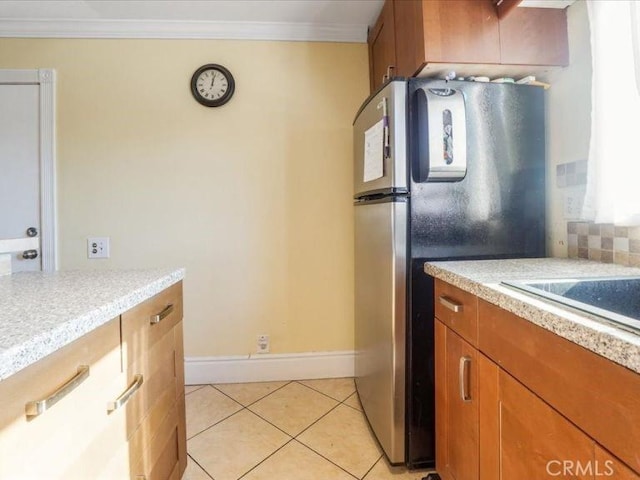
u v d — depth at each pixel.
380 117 1.42
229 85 2.05
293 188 2.13
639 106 1.11
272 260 2.14
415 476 1.36
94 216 2.05
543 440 0.70
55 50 2.01
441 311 1.20
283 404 1.88
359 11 1.95
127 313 0.86
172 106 2.06
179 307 1.24
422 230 1.35
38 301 0.77
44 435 0.57
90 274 1.14
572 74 1.38
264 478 1.35
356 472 1.38
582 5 1.34
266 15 1.98
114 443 0.79
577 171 1.35
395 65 1.66
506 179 1.42
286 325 2.16
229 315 2.13
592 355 0.58
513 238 1.43
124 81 2.04
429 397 1.37
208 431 1.65
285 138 2.12
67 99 2.02
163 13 1.93
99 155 2.04
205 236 2.10
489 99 1.41
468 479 1.02
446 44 1.36
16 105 2.00
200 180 2.09
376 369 1.52
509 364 0.82
